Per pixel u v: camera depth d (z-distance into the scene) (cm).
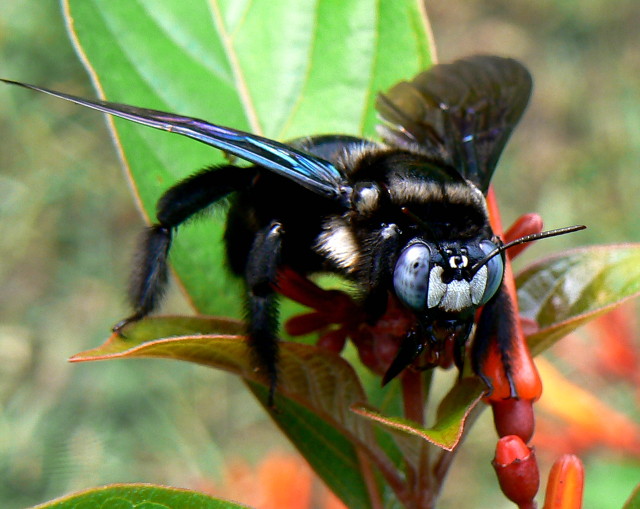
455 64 14
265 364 12
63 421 31
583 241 37
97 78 14
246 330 12
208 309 14
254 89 14
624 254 13
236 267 14
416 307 12
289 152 13
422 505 12
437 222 12
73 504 11
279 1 14
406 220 12
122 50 14
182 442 31
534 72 44
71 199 37
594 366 21
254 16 14
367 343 13
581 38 44
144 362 33
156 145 14
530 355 12
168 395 32
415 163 13
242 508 11
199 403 33
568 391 19
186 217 14
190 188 13
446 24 47
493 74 14
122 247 37
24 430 30
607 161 39
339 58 14
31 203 37
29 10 38
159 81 14
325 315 13
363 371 14
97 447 29
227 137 12
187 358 12
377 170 13
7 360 34
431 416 30
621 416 19
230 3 14
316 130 14
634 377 21
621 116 41
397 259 12
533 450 12
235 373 12
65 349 34
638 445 19
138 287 13
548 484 11
